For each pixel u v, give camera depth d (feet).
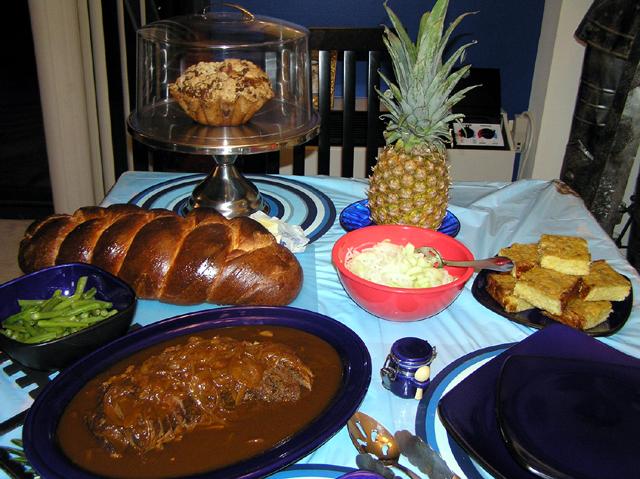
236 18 4.81
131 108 7.31
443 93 3.30
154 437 1.91
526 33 8.28
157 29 4.51
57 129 7.16
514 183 4.23
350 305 2.88
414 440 2.02
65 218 3.01
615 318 2.73
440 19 3.14
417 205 3.32
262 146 3.50
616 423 1.95
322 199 3.96
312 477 1.93
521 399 2.02
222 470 1.79
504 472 1.84
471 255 2.86
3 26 9.53
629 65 6.35
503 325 2.74
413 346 2.26
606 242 3.55
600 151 6.91
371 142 5.24
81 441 1.92
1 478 1.96
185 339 2.39
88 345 2.34
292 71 4.43
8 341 2.25
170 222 2.86
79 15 6.82
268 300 2.72
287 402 2.09
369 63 5.02
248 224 2.87
